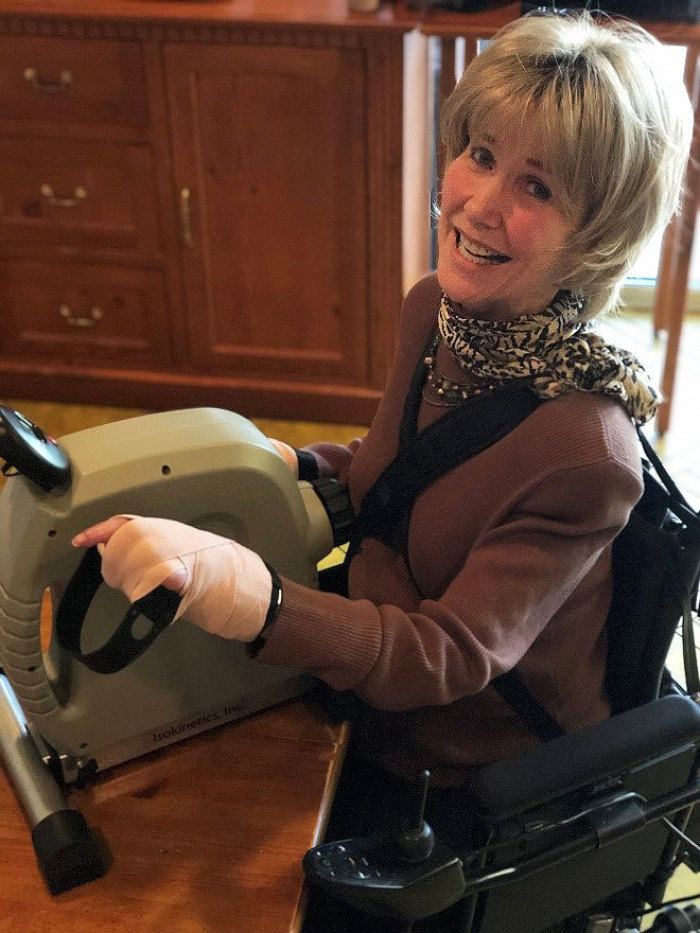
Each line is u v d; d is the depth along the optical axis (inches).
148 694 39.8
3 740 40.3
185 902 35.9
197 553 33.1
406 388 45.4
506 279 36.8
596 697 44.3
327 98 92.0
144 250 103.3
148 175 99.0
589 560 37.9
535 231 35.5
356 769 46.3
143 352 109.9
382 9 90.5
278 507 39.4
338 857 35.8
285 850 37.7
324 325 104.7
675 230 97.1
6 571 36.1
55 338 110.7
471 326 38.1
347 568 48.3
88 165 99.5
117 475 35.8
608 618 44.2
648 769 40.0
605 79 33.7
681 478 100.6
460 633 36.5
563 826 38.4
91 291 106.9
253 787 40.1
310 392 108.1
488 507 39.1
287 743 41.9
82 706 38.8
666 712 39.3
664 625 42.8
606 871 43.2
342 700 43.6
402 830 35.3
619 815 38.5
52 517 35.1
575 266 36.5
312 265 101.3
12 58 94.7
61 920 35.4
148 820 38.7
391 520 43.0
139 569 32.5
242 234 100.7
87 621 37.4
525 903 41.4
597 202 35.0
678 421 109.5
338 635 35.7
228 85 93.0
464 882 35.8
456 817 42.9
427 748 43.6
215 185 98.4
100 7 91.4
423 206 106.9
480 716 42.8
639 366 38.7
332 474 50.0
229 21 88.8
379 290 101.3
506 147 35.0
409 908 35.4
